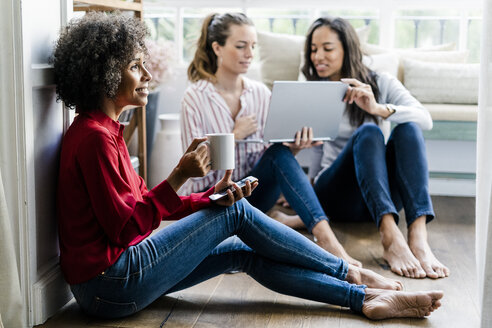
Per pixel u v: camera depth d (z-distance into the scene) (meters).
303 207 2.50
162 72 3.64
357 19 4.06
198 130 2.83
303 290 1.99
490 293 1.71
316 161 3.25
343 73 2.95
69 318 1.95
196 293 2.16
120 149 1.87
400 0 3.94
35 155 1.87
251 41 2.81
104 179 1.71
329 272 2.04
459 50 3.96
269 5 4.06
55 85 1.95
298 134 2.62
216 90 2.87
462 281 2.31
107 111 1.85
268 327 1.89
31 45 1.82
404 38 4.05
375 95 2.93
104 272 1.78
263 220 1.94
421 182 2.58
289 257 1.98
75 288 1.85
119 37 1.78
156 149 3.69
